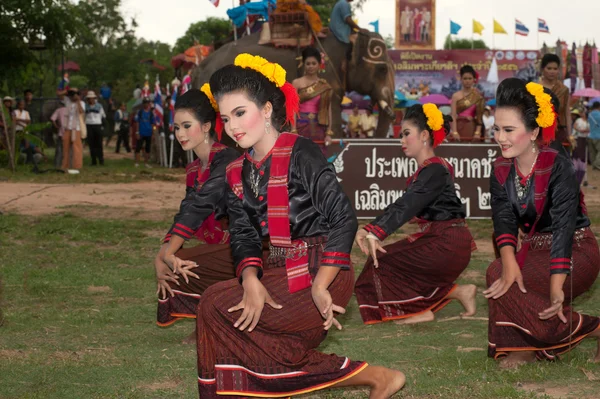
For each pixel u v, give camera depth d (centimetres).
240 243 323
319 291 306
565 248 413
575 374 417
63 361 447
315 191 316
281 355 317
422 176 518
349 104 2584
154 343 494
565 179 416
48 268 734
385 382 332
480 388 394
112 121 3175
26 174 1780
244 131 317
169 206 1250
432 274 543
